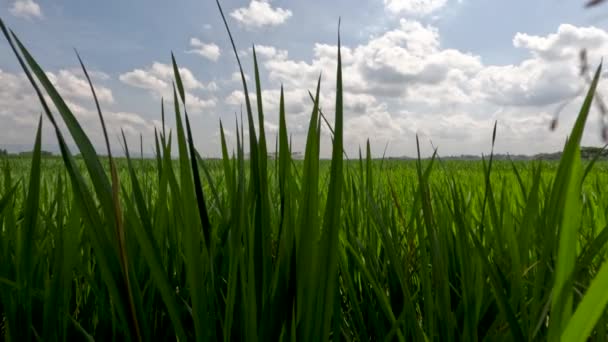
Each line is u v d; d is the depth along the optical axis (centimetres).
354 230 108
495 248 90
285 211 60
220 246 95
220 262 99
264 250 59
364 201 108
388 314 73
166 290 53
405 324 77
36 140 66
